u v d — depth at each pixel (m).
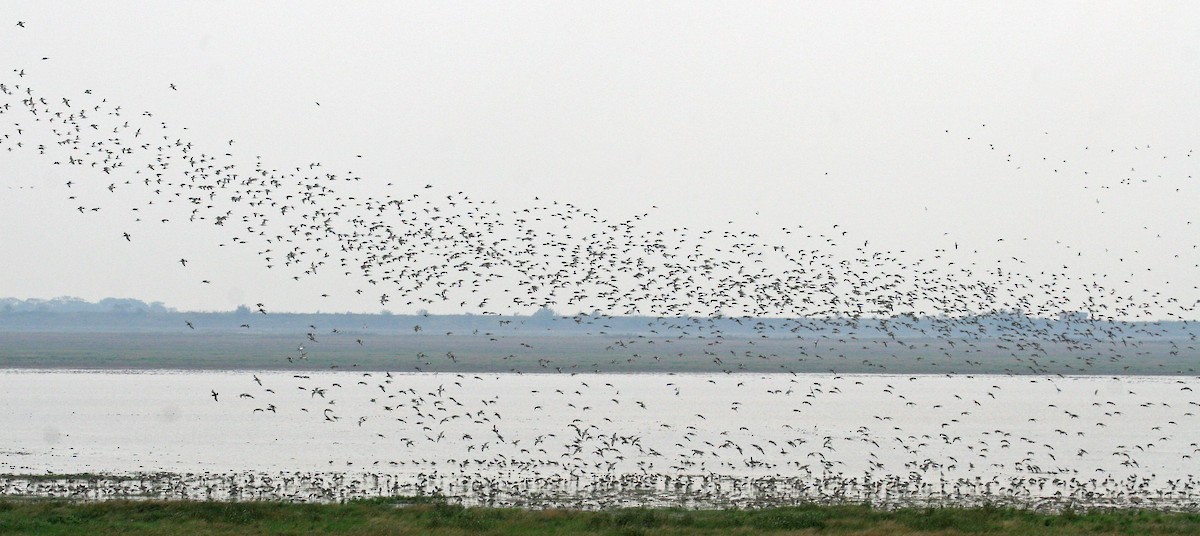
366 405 92.75
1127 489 53.31
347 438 69.62
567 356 171.62
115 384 112.12
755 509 45.16
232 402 93.06
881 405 95.94
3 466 55.94
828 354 183.25
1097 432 76.88
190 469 55.97
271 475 54.41
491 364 152.12
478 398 99.94
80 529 37.34
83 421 76.88
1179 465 61.75
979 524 40.19
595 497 49.44
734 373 141.62
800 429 77.06
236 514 39.91
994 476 57.22
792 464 60.56
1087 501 49.88
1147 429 79.00
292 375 129.25
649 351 190.50
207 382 116.62
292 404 92.31
